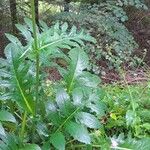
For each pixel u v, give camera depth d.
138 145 2.71
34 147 2.49
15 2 8.01
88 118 2.62
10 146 2.49
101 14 7.45
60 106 2.68
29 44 2.94
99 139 2.94
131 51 7.16
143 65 6.92
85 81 2.99
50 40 2.83
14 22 7.96
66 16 7.11
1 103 3.09
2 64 2.81
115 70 6.46
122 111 3.36
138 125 3.11
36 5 7.95
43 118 2.90
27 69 2.74
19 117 3.04
